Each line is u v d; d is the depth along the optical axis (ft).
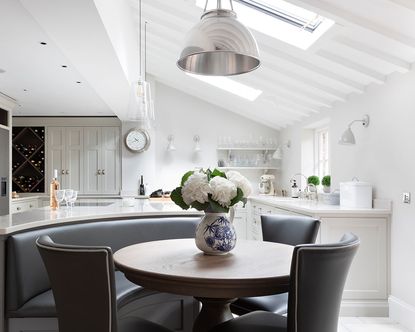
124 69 12.28
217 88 19.22
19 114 21.94
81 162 22.41
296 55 11.94
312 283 4.72
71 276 4.74
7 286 7.11
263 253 6.50
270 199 16.96
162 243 7.49
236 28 6.06
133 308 8.64
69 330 4.98
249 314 6.18
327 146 17.79
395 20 8.63
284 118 19.77
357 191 11.55
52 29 8.86
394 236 10.87
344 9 8.79
